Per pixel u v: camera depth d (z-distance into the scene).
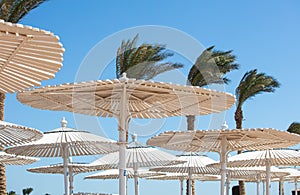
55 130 12.75
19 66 6.54
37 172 19.14
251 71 27.98
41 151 13.30
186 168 18.00
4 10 15.48
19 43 5.54
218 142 12.73
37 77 6.99
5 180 17.28
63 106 9.47
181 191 25.89
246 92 27.83
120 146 8.98
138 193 15.48
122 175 8.96
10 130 10.34
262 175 26.44
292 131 35.12
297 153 14.94
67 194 13.21
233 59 25.27
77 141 12.14
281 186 30.88
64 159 13.15
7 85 7.43
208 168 18.08
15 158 14.82
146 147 14.36
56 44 5.60
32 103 9.33
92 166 16.47
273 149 15.09
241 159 14.98
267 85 28.06
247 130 11.48
